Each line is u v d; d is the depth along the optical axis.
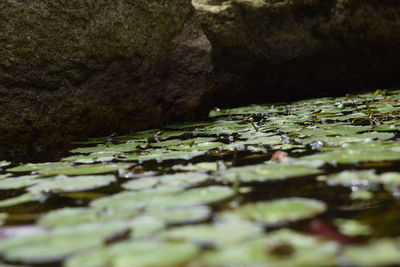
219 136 1.61
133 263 0.86
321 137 1.44
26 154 1.54
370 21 3.11
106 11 1.84
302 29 3.00
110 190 1.13
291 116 2.07
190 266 0.85
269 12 2.91
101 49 1.83
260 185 1.10
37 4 1.65
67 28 1.73
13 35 1.60
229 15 2.84
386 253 0.85
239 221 0.95
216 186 1.08
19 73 1.64
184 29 2.22
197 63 2.23
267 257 0.86
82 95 1.79
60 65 1.73
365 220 0.95
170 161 1.32
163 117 2.12
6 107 1.62
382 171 1.12
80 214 1.00
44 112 1.70
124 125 1.95
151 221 0.96
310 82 3.15
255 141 1.46
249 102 3.10
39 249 0.91
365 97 2.74
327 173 1.13
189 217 0.97
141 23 1.98
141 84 2.01
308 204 0.98
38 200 1.11
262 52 2.96
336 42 3.08
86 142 1.71
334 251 0.87
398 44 3.28
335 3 3.01
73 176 1.23
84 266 0.87
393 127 1.52
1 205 1.08
